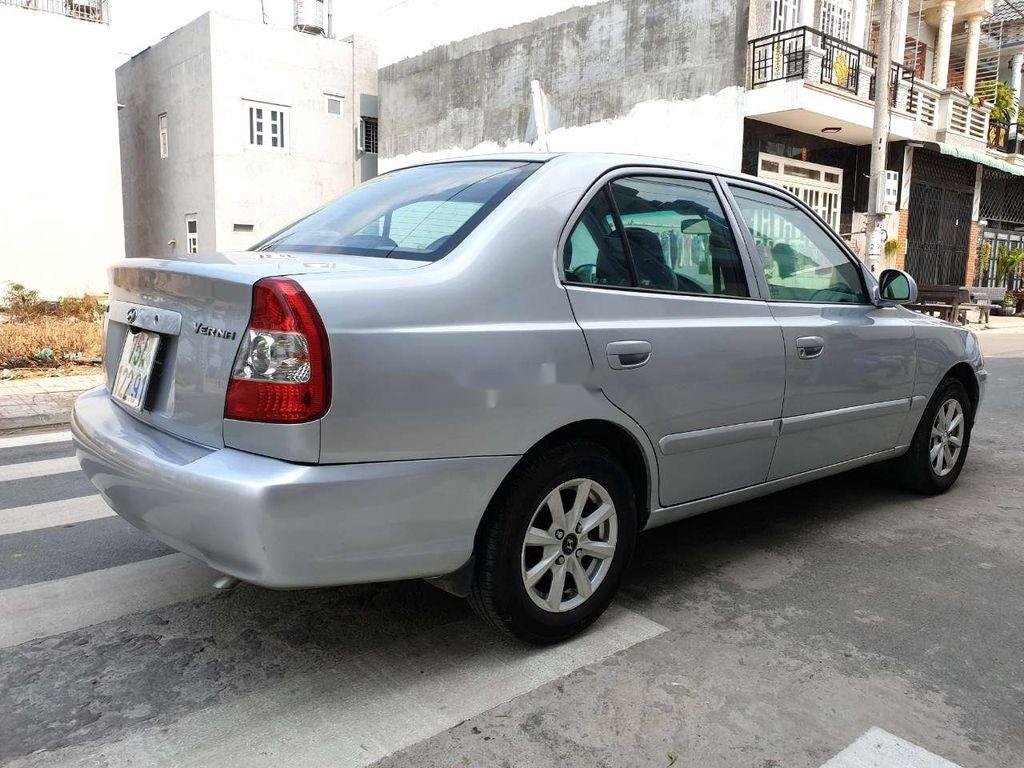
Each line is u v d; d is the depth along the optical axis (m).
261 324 2.16
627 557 2.90
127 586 3.22
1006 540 3.89
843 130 15.72
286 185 22.05
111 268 2.92
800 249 3.73
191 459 2.25
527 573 2.60
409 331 2.25
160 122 23.14
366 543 2.21
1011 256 23.19
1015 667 2.67
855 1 16.59
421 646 2.74
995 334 16.84
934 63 23.80
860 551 3.72
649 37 15.39
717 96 14.36
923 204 19.45
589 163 2.93
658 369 2.83
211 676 2.54
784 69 14.16
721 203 3.36
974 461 5.50
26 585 3.22
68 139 17.86
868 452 4.00
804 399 3.46
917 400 4.22
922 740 2.25
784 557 3.64
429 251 2.54
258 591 3.18
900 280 3.94
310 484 2.09
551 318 2.58
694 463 3.06
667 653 2.71
